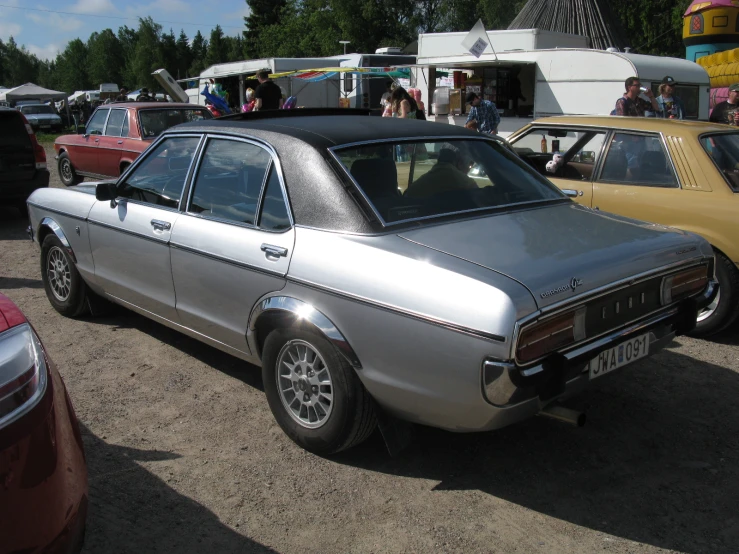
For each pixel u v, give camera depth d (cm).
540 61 1423
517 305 260
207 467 335
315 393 336
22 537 193
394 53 2186
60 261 540
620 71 1296
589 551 274
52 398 218
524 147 646
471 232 321
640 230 351
